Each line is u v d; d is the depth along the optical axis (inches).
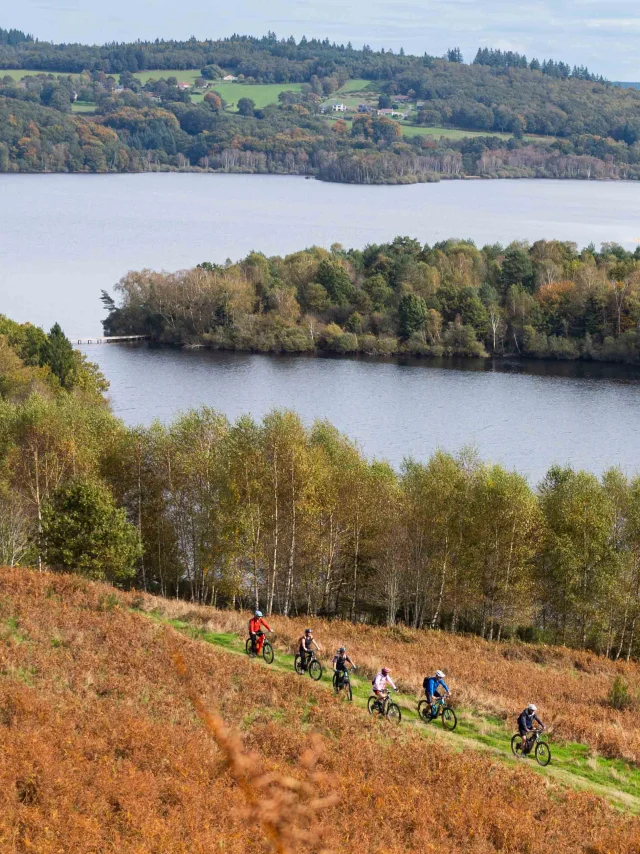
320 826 738.8
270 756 965.2
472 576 2442.2
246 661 1348.4
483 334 7106.3
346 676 1264.8
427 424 5002.5
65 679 1088.8
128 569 2006.6
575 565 2399.1
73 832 709.3
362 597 2783.0
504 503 2415.1
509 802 988.6
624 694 1562.5
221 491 2429.9
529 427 4958.2
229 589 2433.6
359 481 2497.5
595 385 6038.4
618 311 6875.0
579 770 1175.6
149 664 1195.3
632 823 981.8
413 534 2544.3
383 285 7450.8
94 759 865.5
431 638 1983.3
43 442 2529.5
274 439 2413.9
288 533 2463.1
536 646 2101.4
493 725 1304.1
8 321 5172.2
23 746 841.5
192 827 748.0
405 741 1114.7
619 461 4340.6
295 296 7559.1
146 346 7214.6
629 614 2442.2
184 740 947.3
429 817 896.3
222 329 7263.8
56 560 1947.6
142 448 2605.8
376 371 6432.1
